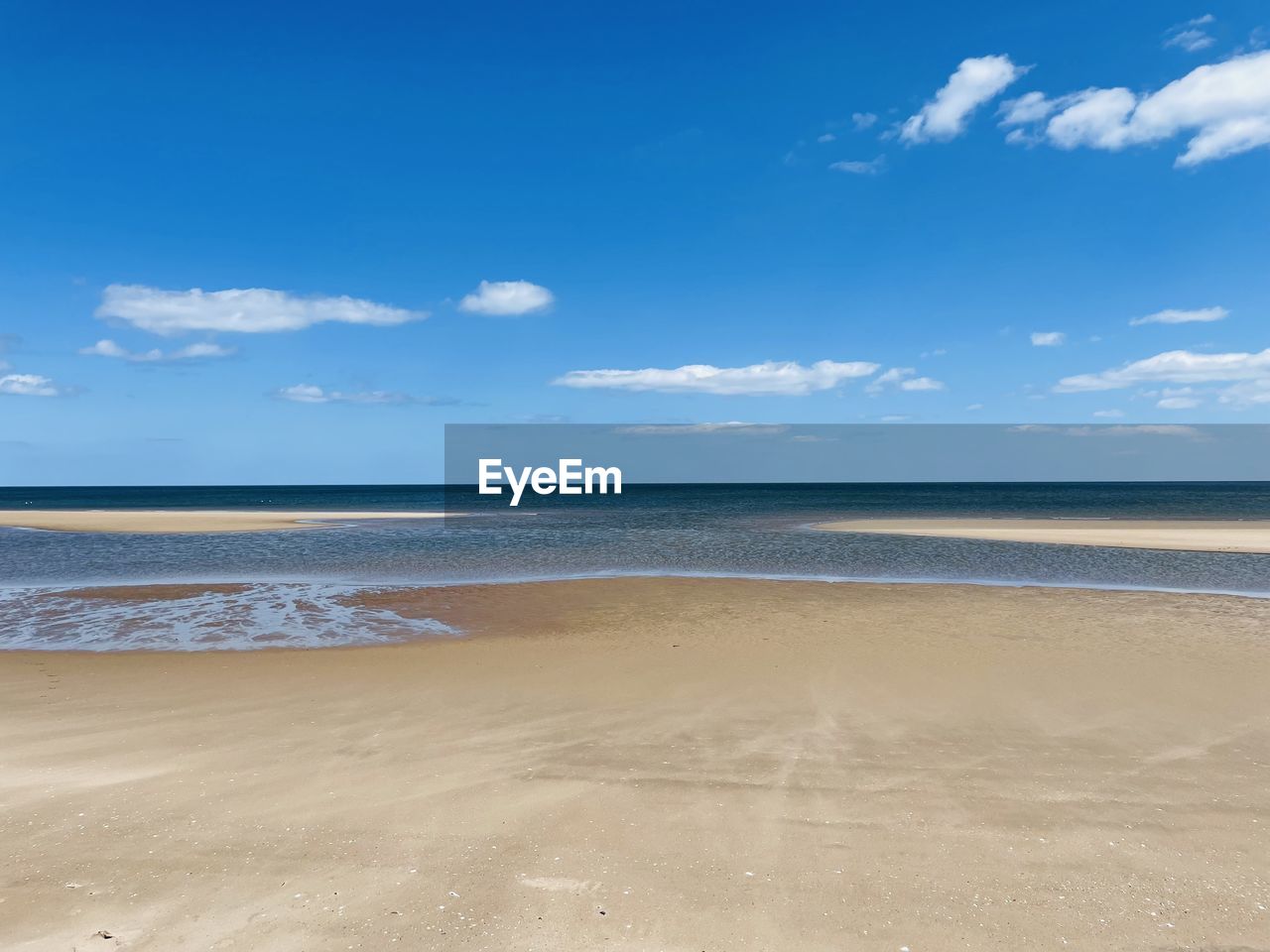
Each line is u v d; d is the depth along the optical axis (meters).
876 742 8.50
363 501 118.12
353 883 5.28
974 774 7.50
